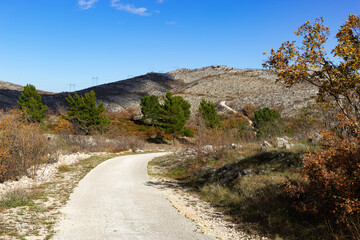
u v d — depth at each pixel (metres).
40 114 42.09
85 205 9.35
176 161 19.88
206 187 11.77
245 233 6.59
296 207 6.59
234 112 65.56
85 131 39.22
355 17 7.82
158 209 8.91
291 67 8.23
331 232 5.73
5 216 7.64
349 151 5.69
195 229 6.91
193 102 85.00
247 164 12.12
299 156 10.26
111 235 6.37
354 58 7.41
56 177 14.69
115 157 25.81
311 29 8.55
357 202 5.35
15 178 13.07
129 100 96.88
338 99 8.67
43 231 6.54
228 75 118.12
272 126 17.45
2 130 13.33
